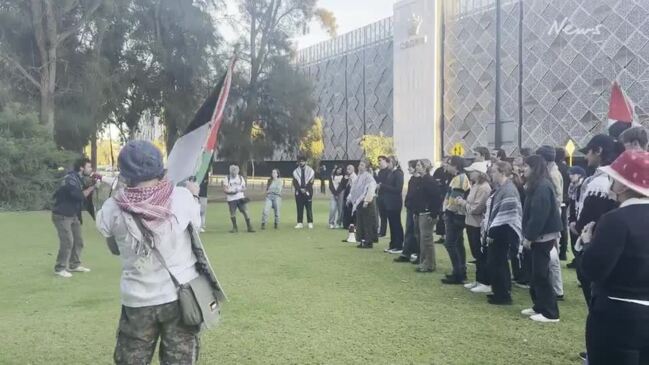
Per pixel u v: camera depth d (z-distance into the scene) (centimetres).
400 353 518
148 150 315
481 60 4688
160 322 315
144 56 2900
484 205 774
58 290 795
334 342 550
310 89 3559
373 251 1168
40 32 2500
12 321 629
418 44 5038
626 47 3791
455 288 801
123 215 307
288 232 1524
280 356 511
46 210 2431
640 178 299
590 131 4003
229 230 1571
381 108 6003
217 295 335
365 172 1259
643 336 292
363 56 6312
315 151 5012
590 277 304
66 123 2681
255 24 3372
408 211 1021
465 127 4809
